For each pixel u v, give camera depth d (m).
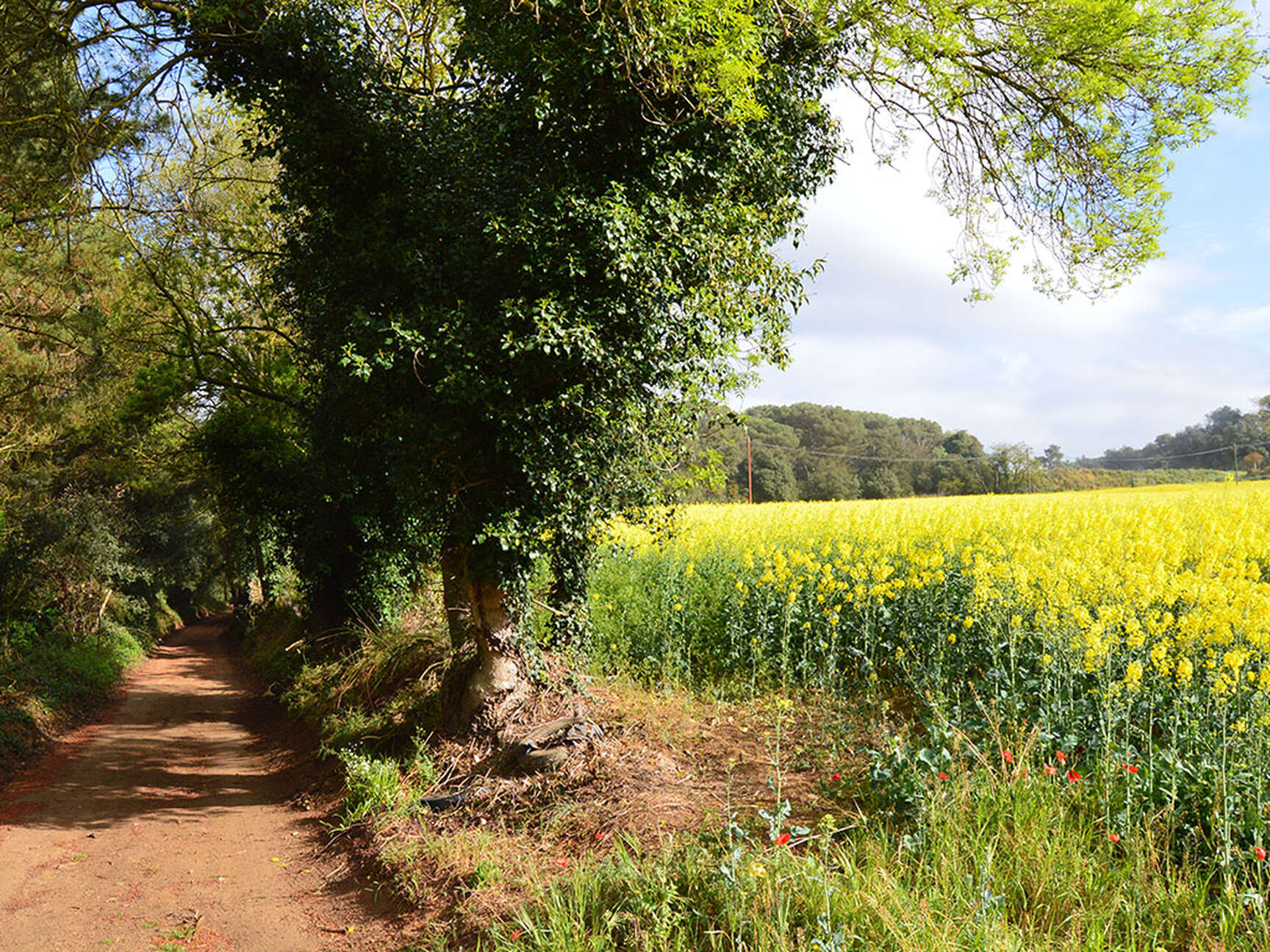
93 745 12.26
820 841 4.54
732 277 8.49
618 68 7.34
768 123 8.21
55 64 10.20
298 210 9.52
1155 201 10.83
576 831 5.62
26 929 5.32
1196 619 5.12
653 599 10.72
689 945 3.85
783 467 66.56
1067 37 9.93
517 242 7.04
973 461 75.81
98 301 18.67
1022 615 6.99
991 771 4.64
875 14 9.45
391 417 8.16
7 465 20.39
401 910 5.29
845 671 8.30
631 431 7.61
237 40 8.31
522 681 8.29
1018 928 3.46
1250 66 9.97
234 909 5.61
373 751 8.73
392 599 14.43
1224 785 4.04
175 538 31.09
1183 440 75.69
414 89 9.34
